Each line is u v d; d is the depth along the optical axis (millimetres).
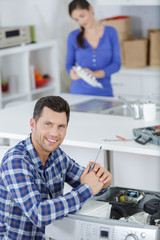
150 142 2682
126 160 2871
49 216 1818
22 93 5105
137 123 3102
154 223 1833
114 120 3209
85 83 4160
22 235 1971
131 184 2896
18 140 3105
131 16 5750
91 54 4141
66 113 1945
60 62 5930
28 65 5098
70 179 2246
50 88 5441
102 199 2178
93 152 2939
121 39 5457
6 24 5773
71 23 5883
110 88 4203
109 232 1754
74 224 1821
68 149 3021
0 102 4762
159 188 2818
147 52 5484
